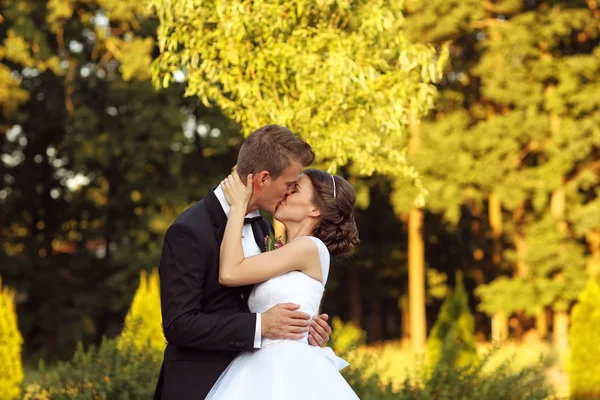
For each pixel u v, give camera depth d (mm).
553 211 25984
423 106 6895
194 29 6449
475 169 24859
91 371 6484
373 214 30609
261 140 3459
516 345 24891
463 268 31234
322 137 6562
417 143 25391
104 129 25297
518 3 25641
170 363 3498
